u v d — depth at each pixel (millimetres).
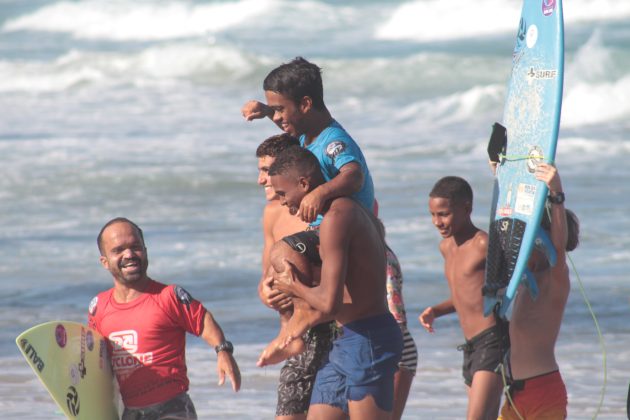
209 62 122938
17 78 117438
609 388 29172
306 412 20547
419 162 69250
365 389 18188
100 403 19344
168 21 175375
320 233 17703
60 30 179000
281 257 18109
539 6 20016
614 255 44969
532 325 20547
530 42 20266
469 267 21875
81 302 39469
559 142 74750
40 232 51781
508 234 19812
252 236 50125
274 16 170250
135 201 58781
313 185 18281
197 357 32750
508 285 19547
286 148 19281
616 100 88500
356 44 148625
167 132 82562
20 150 74625
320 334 18688
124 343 19531
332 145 19531
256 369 31141
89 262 45750
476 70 117312
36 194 60469
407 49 140750
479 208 54500
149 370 19484
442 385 29656
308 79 19703
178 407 19562
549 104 19203
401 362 22188
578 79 101688
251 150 73812
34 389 29562
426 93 108062
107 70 123312
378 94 106875
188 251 47156
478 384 21391
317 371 18844
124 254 19344
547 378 20469
